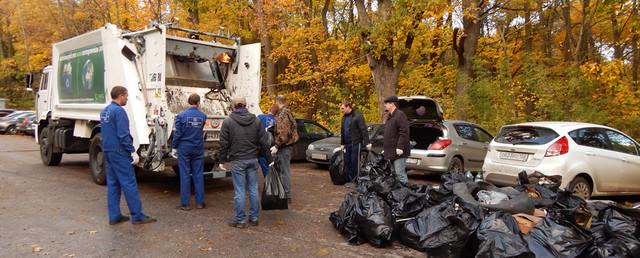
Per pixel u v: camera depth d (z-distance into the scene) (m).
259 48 8.77
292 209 6.80
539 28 19.97
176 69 8.60
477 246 4.24
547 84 13.52
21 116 24.38
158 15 19.38
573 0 18.00
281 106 7.16
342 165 8.76
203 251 4.80
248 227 5.76
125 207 6.77
